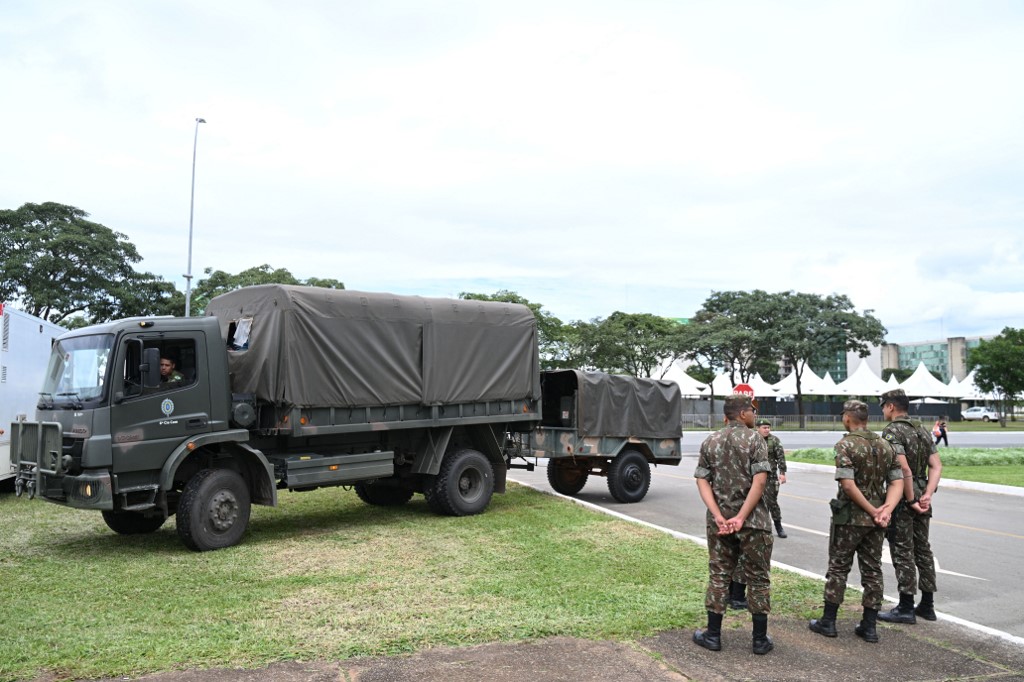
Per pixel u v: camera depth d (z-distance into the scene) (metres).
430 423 11.24
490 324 12.16
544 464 21.59
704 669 5.18
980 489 16.95
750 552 5.52
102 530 10.30
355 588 7.13
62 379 9.11
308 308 9.98
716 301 54.38
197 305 37.00
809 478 18.83
